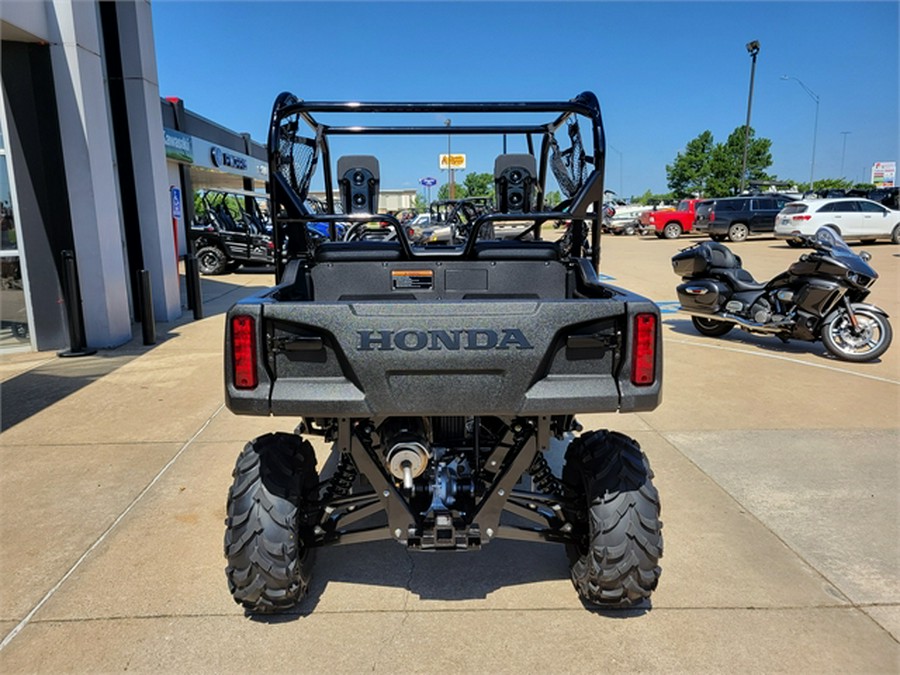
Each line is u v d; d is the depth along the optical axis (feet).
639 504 8.40
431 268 10.96
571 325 7.46
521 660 8.12
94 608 9.13
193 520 11.61
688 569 10.07
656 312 7.49
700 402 18.19
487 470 8.57
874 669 7.93
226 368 7.45
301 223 10.79
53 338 24.82
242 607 9.16
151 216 30.14
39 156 23.62
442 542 8.23
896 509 11.96
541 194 13.79
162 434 15.71
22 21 21.43
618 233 101.86
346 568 10.28
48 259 24.27
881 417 16.83
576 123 10.68
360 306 7.35
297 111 9.69
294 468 8.75
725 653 8.21
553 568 10.28
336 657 8.18
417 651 8.29
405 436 8.09
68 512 11.89
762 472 13.58
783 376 20.77
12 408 17.63
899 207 76.64
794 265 22.89
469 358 7.36
